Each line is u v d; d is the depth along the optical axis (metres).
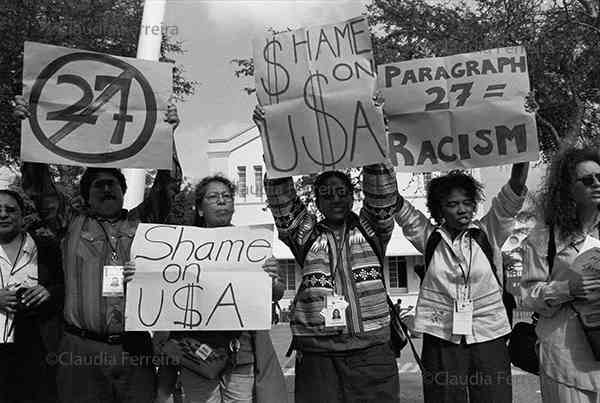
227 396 4.56
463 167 4.77
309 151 4.45
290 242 4.47
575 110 8.98
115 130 4.69
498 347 4.34
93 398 4.31
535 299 4.02
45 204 4.73
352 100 4.41
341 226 4.46
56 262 4.68
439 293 4.45
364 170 4.48
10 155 11.20
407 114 4.88
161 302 4.43
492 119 4.73
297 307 4.35
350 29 4.50
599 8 9.21
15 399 4.62
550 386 3.98
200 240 4.60
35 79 4.56
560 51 9.04
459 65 4.83
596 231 4.02
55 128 4.57
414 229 4.73
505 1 9.24
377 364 4.18
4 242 4.62
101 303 4.37
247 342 4.60
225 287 4.48
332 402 4.16
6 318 4.41
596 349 3.77
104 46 10.31
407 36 9.84
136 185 7.18
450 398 4.29
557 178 4.06
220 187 4.82
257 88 4.56
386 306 4.30
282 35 4.58
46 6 9.45
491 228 4.66
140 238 4.54
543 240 4.11
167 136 4.76
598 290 3.75
